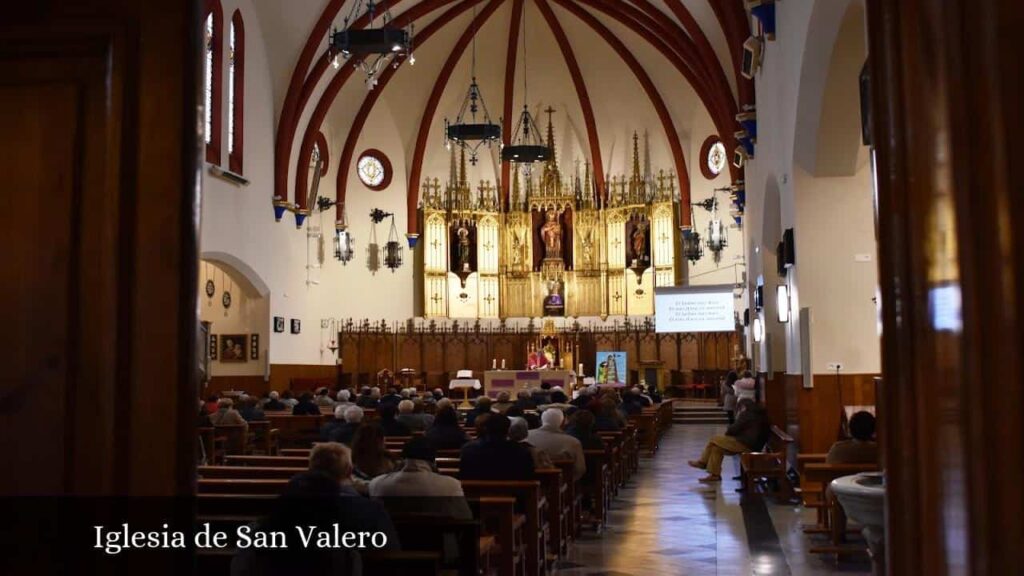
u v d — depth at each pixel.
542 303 32.72
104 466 2.62
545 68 31.91
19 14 2.73
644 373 30.64
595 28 29.59
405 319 31.56
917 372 2.32
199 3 2.76
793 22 12.50
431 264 31.95
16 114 2.72
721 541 9.55
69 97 2.71
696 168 30.89
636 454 16.08
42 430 2.65
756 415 13.28
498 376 26.52
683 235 30.83
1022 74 2.00
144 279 2.65
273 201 25.38
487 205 33.03
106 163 2.68
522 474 7.87
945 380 2.17
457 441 10.25
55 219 2.69
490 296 32.78
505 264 32.97
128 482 2.62
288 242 26.66
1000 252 2.01
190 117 2.71
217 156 21.83
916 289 2.32
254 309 25.25
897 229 2.39
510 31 30.16
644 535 9.98
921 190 2.28
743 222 28.19
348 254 29.77
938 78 2.17
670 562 8.61
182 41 2.70
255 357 25.16
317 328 29.05
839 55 11.09
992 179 2.03
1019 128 2.00
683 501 12.38
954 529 2.14
